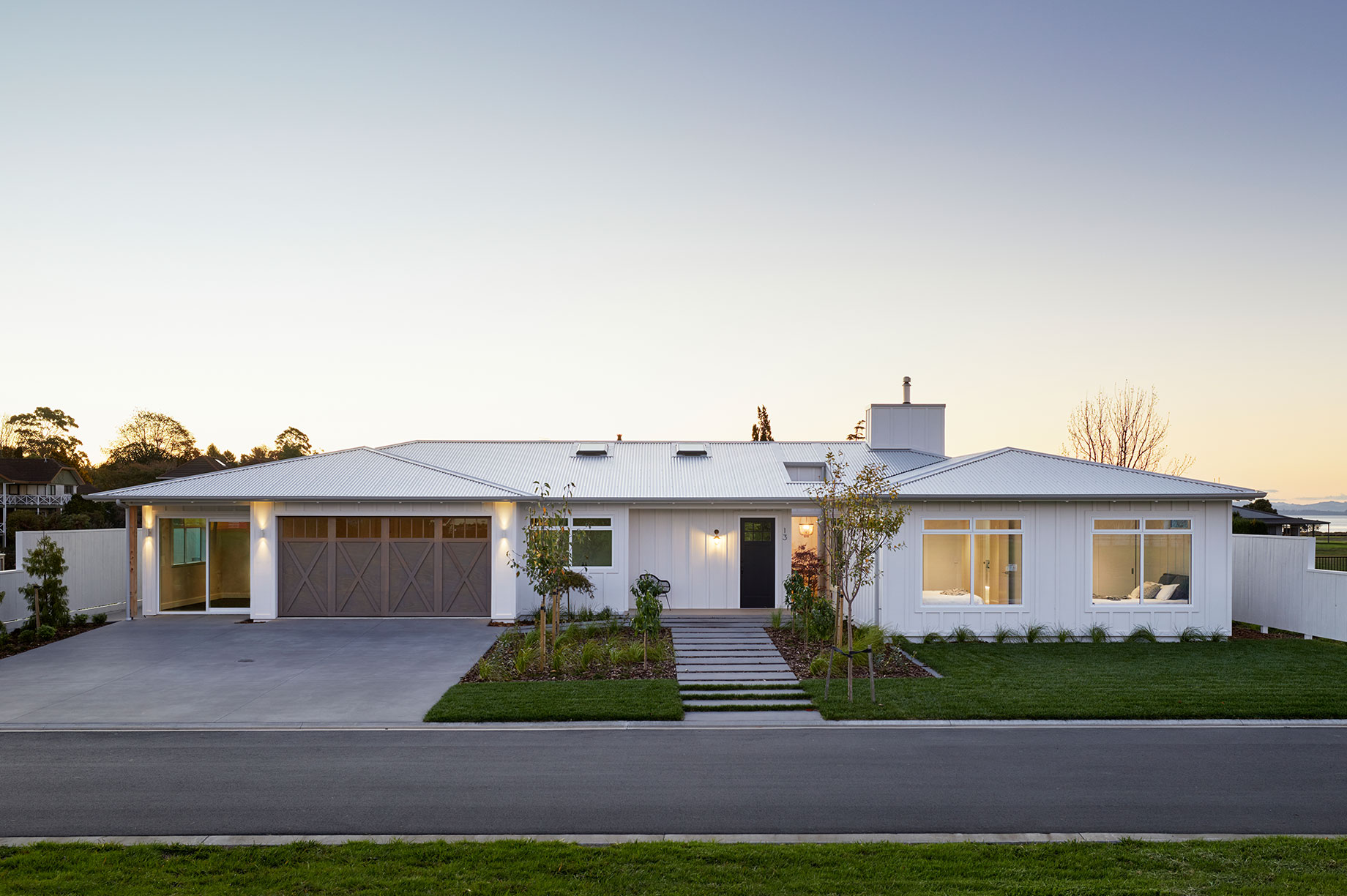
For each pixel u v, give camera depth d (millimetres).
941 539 15945
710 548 19250
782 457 22562
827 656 12742
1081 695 10805
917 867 5672
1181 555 15984
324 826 6559
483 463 21828
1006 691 11078
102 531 19094
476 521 18000
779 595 19203
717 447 23609
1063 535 15945
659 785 7547
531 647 13586
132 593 17844
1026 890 5289
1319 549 39156
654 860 5785
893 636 15086
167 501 17500
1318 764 8195
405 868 5656
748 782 7648
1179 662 13289
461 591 17922
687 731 9469
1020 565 15906
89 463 84375
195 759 8352
